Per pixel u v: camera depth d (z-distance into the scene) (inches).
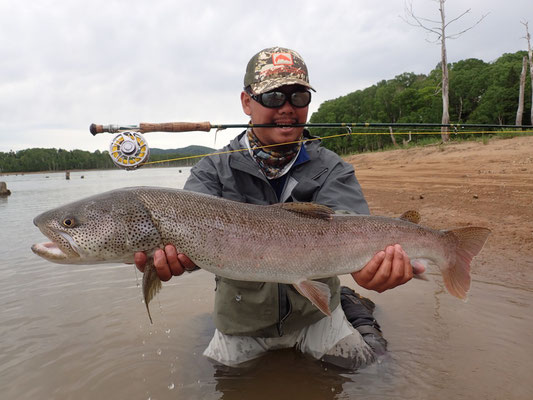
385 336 43.3
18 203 219.0
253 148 42.2
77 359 40.9
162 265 31.6
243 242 33.3
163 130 43.4
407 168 190.9
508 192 102.7
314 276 34.7
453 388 33.5
